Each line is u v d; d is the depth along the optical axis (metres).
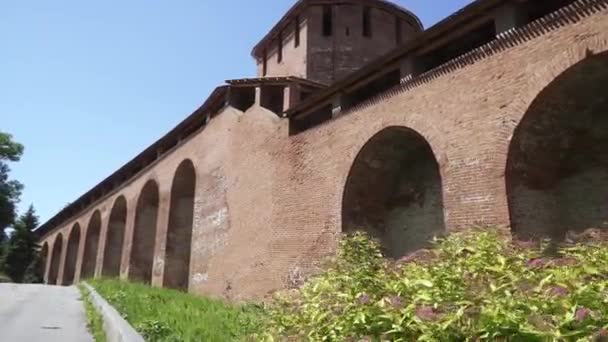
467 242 5.98
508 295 3.94
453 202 9.39
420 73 11.38
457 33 10.38
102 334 8.35
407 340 3.98
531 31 8.78
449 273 4.92
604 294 3.76
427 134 10.30
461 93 9.80
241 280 15.19
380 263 6.30
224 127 18.38
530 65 8.66
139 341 6.05
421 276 5.00
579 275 4.44
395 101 11.33
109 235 28.77
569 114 8.93
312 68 22.16
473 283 4.60
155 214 25.73
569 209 9.39
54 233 40.47
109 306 9.88
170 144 24.39
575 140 9.40
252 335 6.46
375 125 11.70
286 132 14.87
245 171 16.38
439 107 10.20
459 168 9.45
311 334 4.87
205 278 17.50
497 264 5.09
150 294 13.24
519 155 8.88
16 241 39.19
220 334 7.55
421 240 11.98
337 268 6.37
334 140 12.95
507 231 8.37
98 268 28.70
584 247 5.77
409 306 4.21
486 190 8.88
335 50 22.30
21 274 38.72
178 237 21.45
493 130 9.01
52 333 8.68
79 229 35.59
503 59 9.17
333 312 4.93
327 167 12.97
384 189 12.95
